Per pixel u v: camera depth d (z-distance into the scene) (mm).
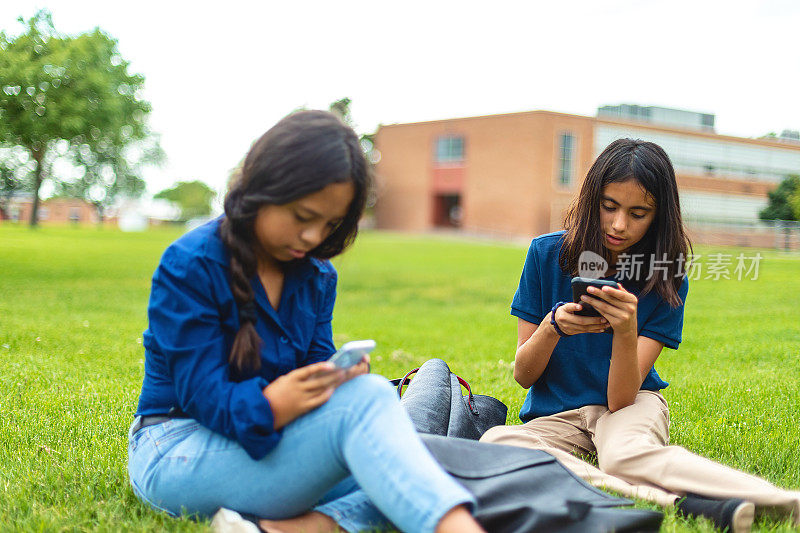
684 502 2096
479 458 1953
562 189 38406
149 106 24172
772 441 3010
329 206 1724
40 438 3027
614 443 2324
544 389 2779
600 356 2654
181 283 1796
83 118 19406
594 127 38188
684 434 3158
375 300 10844
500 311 9516
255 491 1809
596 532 1743
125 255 17672
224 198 1813
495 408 2953
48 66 18641
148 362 1961
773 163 29375
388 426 1663
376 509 1897
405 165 44000
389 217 44875
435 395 2621
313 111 1775
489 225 40156
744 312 8516
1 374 4398
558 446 2596
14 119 18547
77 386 4117
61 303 8656
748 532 1941
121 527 1974
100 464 2611
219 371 1770
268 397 1720
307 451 1736
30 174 27328
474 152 40812
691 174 31797
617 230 2453
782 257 13953
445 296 11484
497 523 1756
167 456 1874
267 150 1706
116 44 22297
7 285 10469
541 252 2752
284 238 1761
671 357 5523
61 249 18500
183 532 1869
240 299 1811
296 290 1978
